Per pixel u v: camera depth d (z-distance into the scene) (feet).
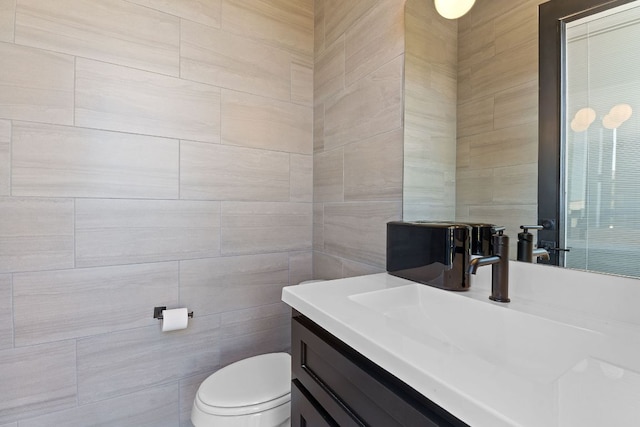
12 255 3.69
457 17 3.32
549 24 2.59
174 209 4.60
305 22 5.67
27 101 3.74
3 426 3.68
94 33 4.07
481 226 2.91
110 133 4.17
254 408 3.27
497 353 2.27
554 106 2.56
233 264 5.07
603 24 2.26
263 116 5.28
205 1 4.78
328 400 2.23
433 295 2.89
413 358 1.57
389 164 3.95
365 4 4.34
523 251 2.73
